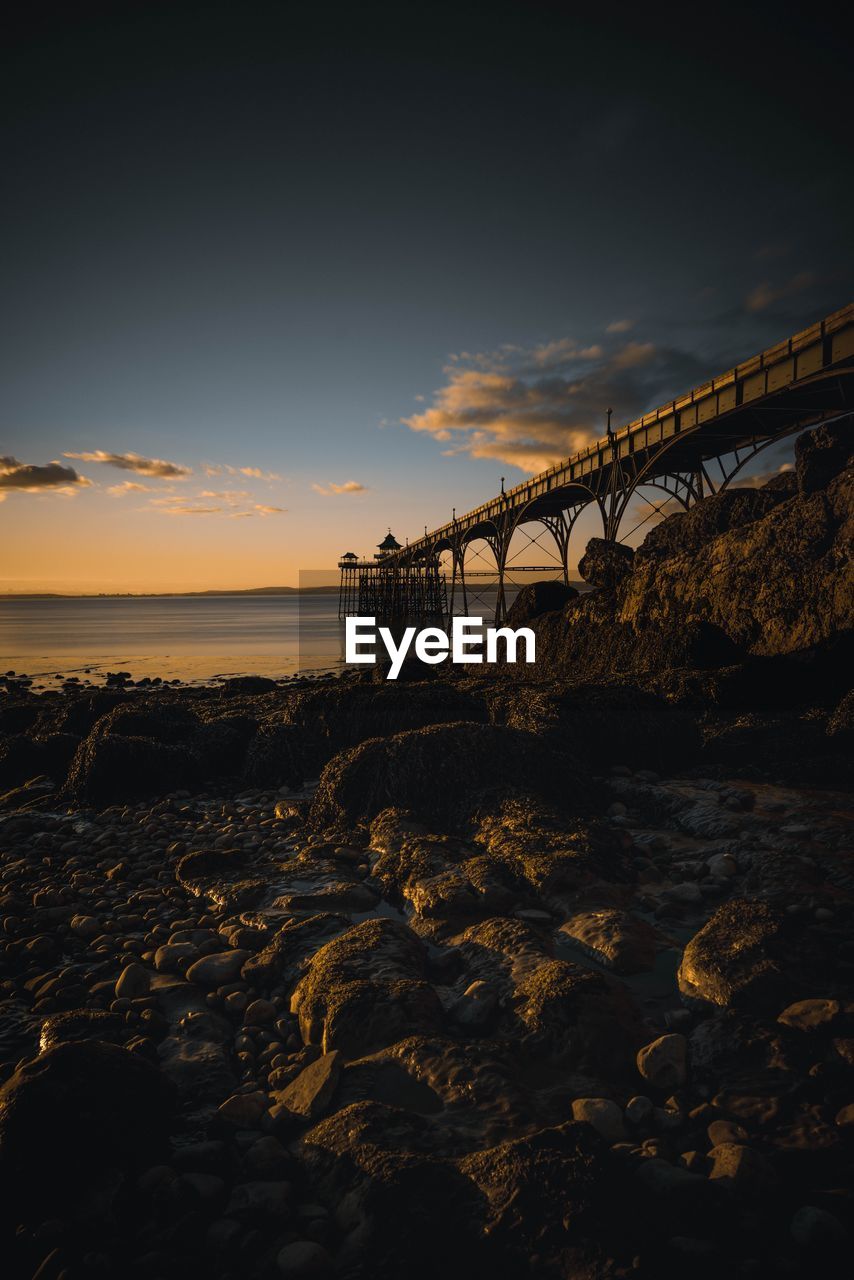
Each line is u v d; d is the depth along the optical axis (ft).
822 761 24.54
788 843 17.54
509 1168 7.51
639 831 20.12
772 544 45.83
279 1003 12.08
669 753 26.68
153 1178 7.86
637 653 46.19
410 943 13.01
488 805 20.43
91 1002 12.34
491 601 320.91
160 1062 10.25
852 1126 8.38
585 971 11.52
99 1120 8.13
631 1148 8.04
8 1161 7.61
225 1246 7.00
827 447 54.13
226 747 31.19
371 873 17.76
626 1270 6.44
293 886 16.89
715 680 31.42
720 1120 8.51
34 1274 6.78
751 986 11.16
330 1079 9.34
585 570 77.20
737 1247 6.75
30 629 231.30
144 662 119.55
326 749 29.66
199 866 18.49
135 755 28.27
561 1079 9.56
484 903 15.03
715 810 20.30
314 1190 7.79
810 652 33.01
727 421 84.12
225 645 157.79
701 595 47.60
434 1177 7.50
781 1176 7.69
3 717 44.60
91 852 21.61
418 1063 9.57
